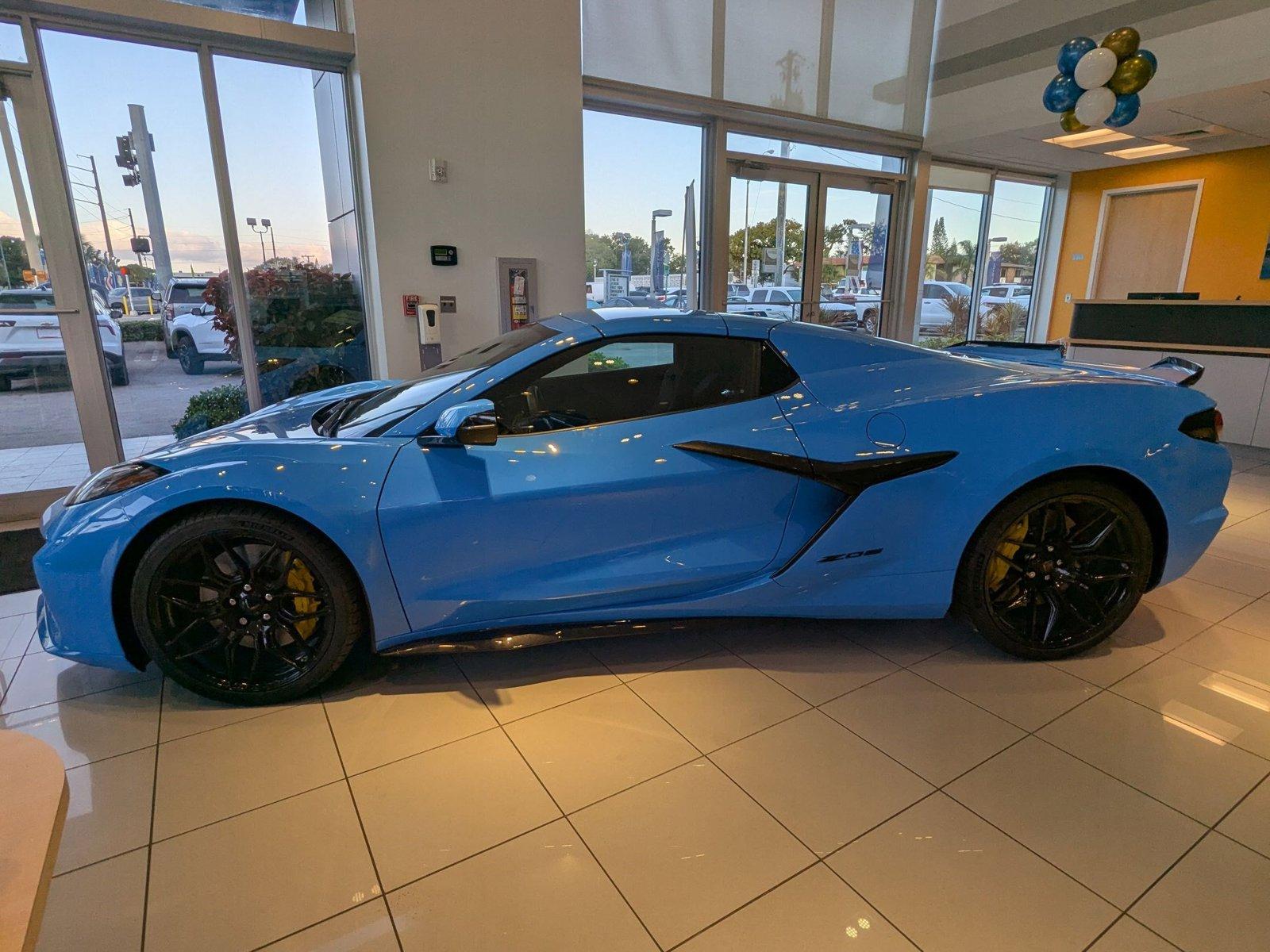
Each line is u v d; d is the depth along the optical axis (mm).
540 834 1484
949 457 1947
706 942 1228
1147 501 2100
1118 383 2084
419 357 4301
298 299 4211
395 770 1687
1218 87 4840
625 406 1991
